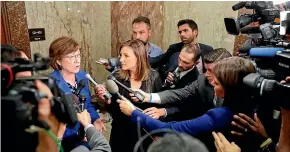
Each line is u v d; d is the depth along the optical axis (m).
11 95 0.50
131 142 1.50
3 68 0.52
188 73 1.76
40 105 0.55
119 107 1.45
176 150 0.55
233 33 1.56
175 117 1.57
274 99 0.79
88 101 1.54
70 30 2.90
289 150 0.77
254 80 0.83
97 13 3.23
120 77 1.62
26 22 2.22
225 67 0.93
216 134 0.97
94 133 1.00
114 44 3.45
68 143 1.19
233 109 0.95
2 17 2.02
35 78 0.58
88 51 3.22
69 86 1.48
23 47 2.23
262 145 0.93
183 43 2.40
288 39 1.18
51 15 2.62
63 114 0.63
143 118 1.21
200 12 3.02
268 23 1.45
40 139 0.56
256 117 0.92
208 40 3.04
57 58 1.44
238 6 1.65
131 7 3.19
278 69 0.92
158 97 1.54
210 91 1.39
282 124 0.79
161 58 2.41
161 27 3.24
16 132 0.49
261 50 1.01
